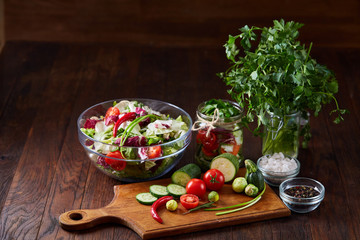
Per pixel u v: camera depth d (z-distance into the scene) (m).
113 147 1.33
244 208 1.30
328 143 1.55
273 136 1.43
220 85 1.80
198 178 1.38
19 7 2.59
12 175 1.42
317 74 1.38
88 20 2.61
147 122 1.39
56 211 1.32
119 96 1.74
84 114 1.43
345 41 2.61
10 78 1.82
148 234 1.23
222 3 2.55
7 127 1.60
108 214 1.28
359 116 1.66
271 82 1.34
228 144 1.40
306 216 1.30
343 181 1.42
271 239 1.24
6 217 1.30
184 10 2.56
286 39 1.35
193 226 1.25
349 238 1.25
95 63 1.91
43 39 2.64
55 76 1.83
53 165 1.46
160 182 1.38
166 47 2.01
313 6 2.56
